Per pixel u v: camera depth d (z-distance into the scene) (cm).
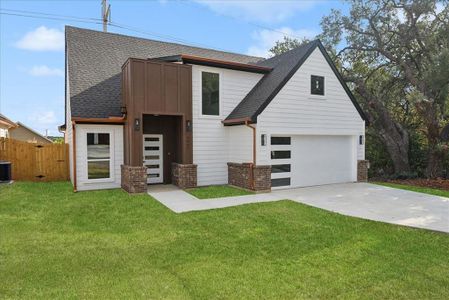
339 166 1380
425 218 761
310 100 1257
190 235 644
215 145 1284
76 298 391
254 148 1138
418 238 617
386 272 468
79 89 1266
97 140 1188
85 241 609
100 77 1356
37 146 1395
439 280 442
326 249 562
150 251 554
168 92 1154
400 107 1948
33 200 969
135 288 418
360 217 772
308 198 1018
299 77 1227
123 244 591
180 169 1188
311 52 1263
